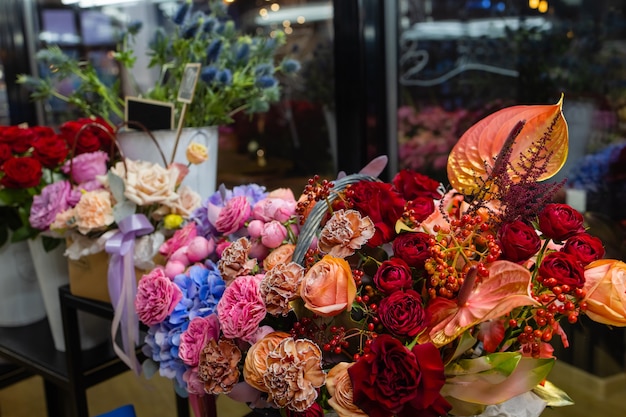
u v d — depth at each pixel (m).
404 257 0.70
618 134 1.72
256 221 0.90
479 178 0.73
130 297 1.11
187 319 0.92
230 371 0.77
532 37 1.82
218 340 0.84
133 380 2.46
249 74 1.51
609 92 1.72
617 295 0.65
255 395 0.79
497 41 1.88
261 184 2.40
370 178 0.85
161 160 1.34
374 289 0.75
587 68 1.75
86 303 1.24
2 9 2.86
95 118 1.52
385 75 1.95
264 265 0.86
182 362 0.89
